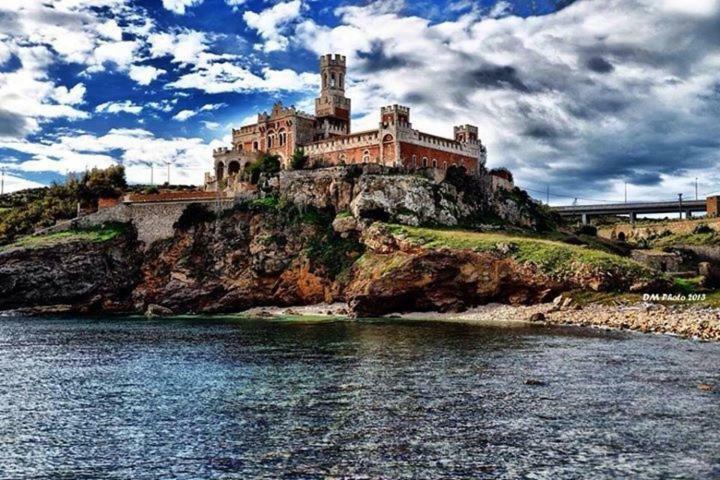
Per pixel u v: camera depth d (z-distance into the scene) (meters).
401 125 153.50
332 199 146.25
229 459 33.56
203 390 50.16
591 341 75.94
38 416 42.75
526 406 43.12
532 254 118.12
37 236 156.50
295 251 140.62
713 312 94.50
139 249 153.25
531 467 31.77
